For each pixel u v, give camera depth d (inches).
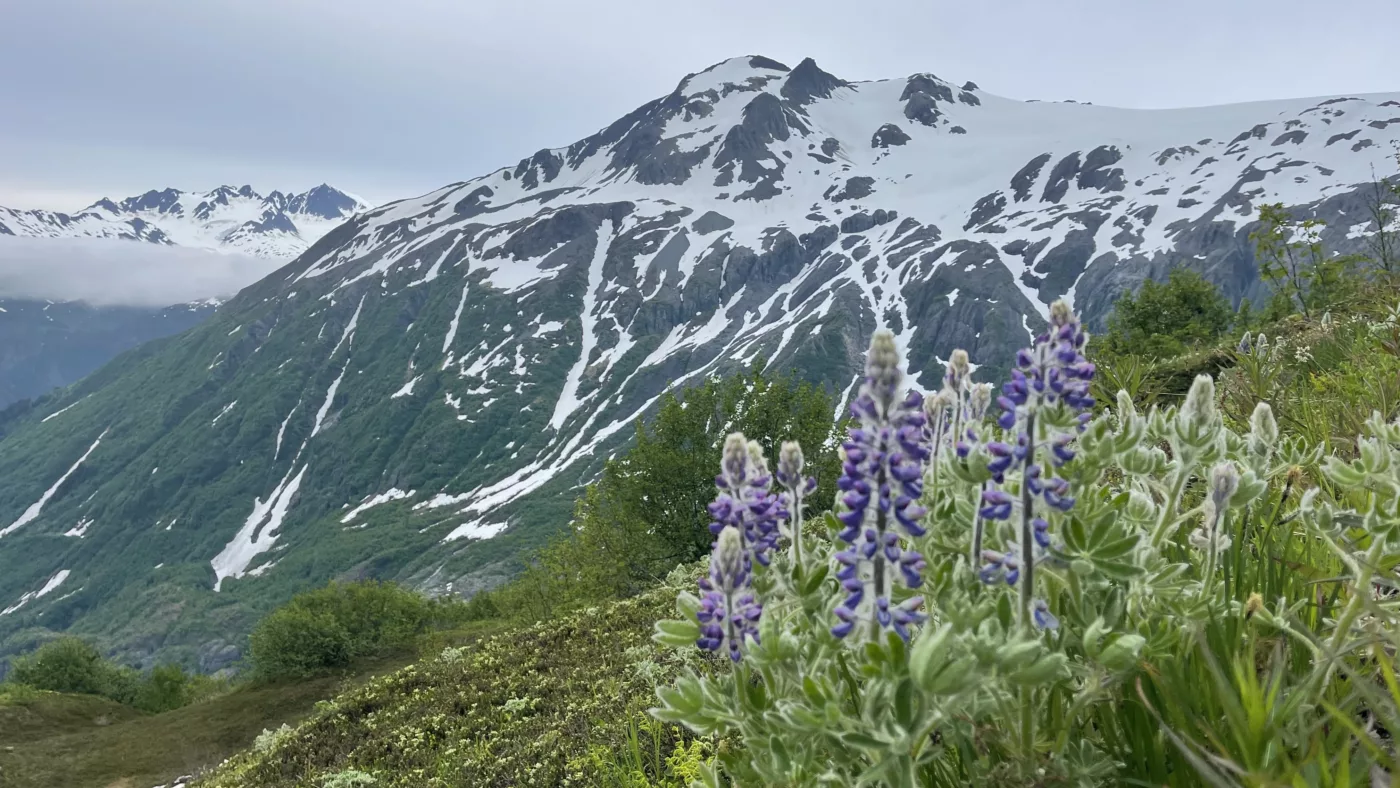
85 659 1940.2
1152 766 60.4
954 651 54.2
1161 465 76.2
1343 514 73.1
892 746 51.0
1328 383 220.5
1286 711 52.3
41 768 1106.1
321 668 1405.0
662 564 1085.8
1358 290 486.3
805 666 66.7
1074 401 59.2
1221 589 70.0
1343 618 63.4
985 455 68.4
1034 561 60.7
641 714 240.7
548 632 458.0
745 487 71.2
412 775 303.3
